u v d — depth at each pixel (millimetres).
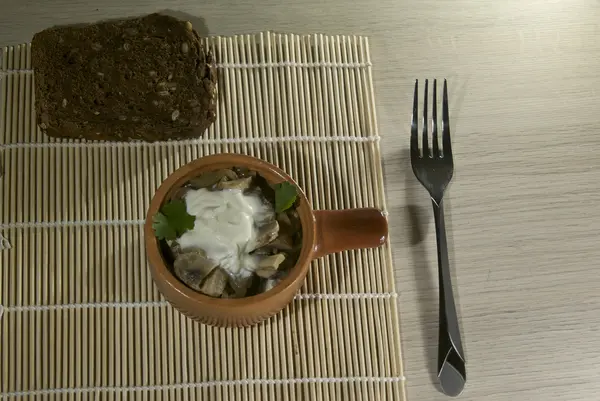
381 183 494
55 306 454
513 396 458
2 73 495
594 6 544
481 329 470
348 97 511
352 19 535
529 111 520
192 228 396
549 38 540
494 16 541
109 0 522
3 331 448
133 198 477
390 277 474
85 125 468
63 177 478
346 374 456
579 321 475
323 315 464
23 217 469
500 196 499
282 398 450
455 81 525
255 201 409
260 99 504
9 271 459
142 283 462
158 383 447
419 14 540
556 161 508
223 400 447
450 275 477
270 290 395
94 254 465
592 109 522
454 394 453
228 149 493
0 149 480
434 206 483
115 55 470
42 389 441
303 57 517
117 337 451
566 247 490
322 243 414
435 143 496
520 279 481
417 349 464
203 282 393
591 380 464
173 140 489
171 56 472
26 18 514
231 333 457
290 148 496
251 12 529
